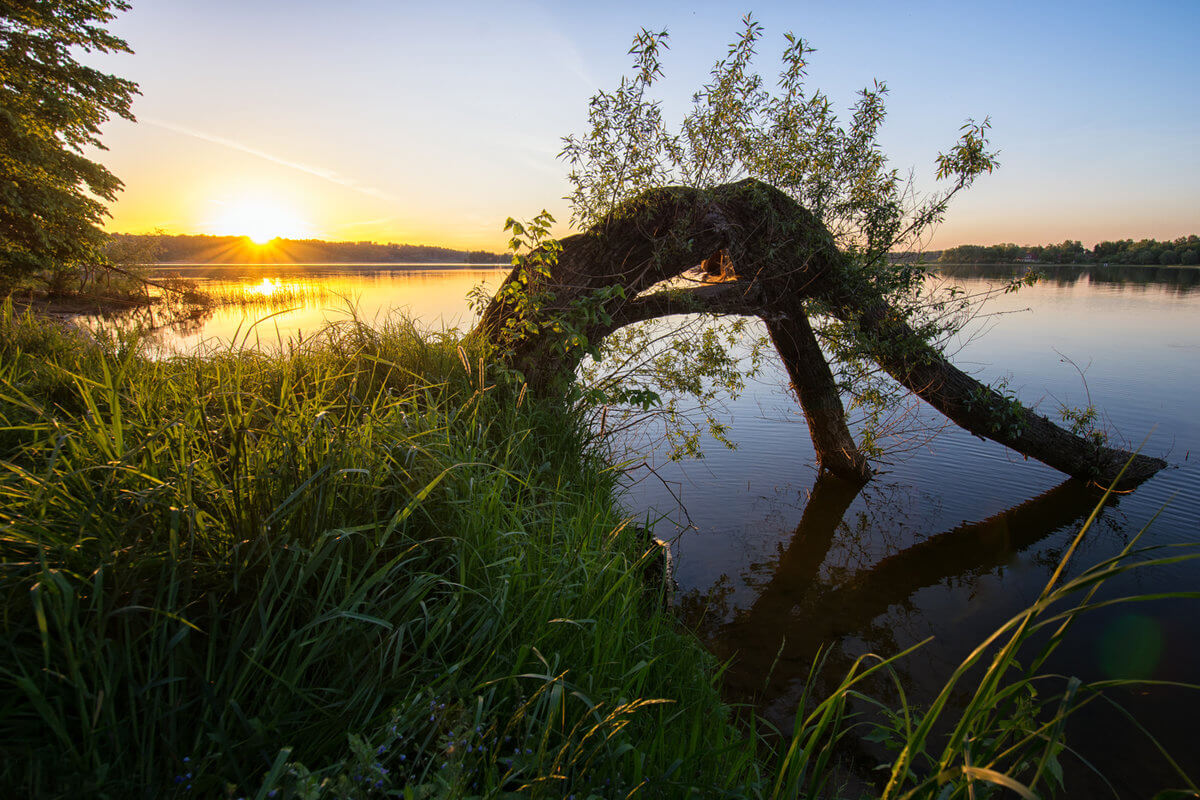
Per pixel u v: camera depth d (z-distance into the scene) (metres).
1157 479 7.14
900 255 6.52
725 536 5.78
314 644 1.68
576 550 2.75
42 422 2.31
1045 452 7.18
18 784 1.17
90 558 1.60
